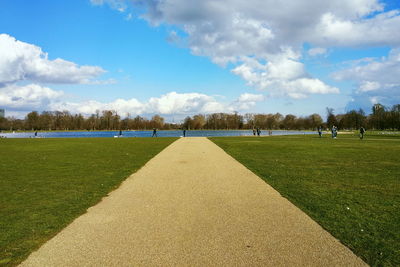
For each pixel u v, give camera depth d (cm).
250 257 438
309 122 13088
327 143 3036
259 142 3225
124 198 784
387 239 504
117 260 429
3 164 1453
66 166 1371
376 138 4275
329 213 646
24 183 983
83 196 805
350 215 632
